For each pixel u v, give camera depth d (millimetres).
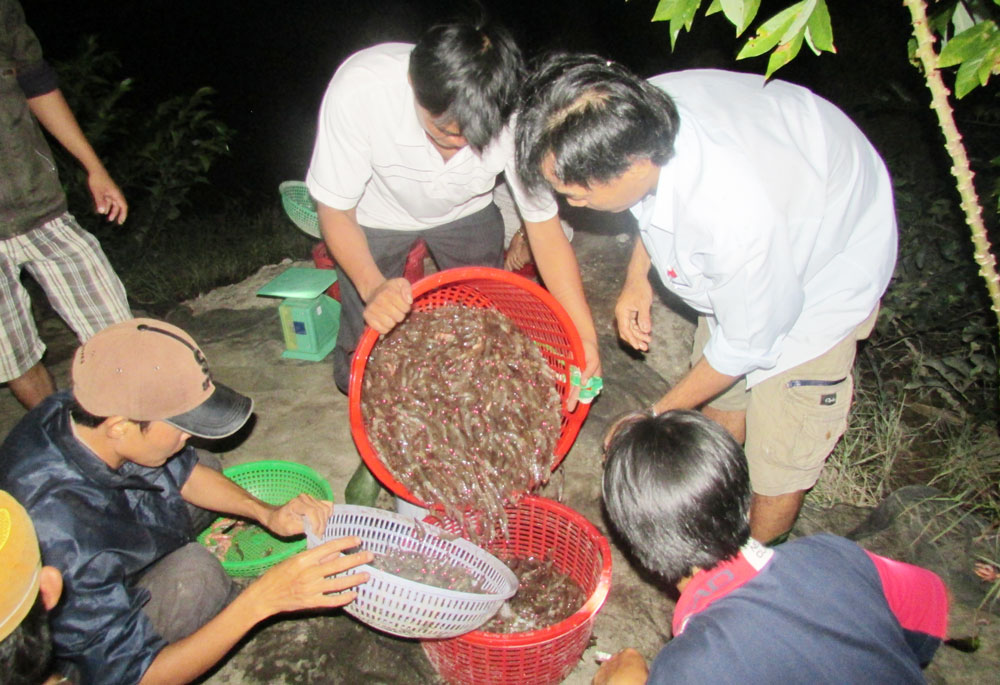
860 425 3531
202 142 5402
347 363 3336
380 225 2990
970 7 1690
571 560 2699
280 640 2666
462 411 2453
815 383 2463
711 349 2238
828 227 2236
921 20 1455
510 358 2578
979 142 4613
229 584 2428
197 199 6520
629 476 1548
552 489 3244
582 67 1811
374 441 2418
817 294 2379
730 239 1979
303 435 3615
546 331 2635
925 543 2926
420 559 2469
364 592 2016
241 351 4227
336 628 2707
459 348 2551
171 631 2273
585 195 1912
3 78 2881
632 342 2797
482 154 2500
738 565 1535
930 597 1705
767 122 2146
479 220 3070
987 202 3982
